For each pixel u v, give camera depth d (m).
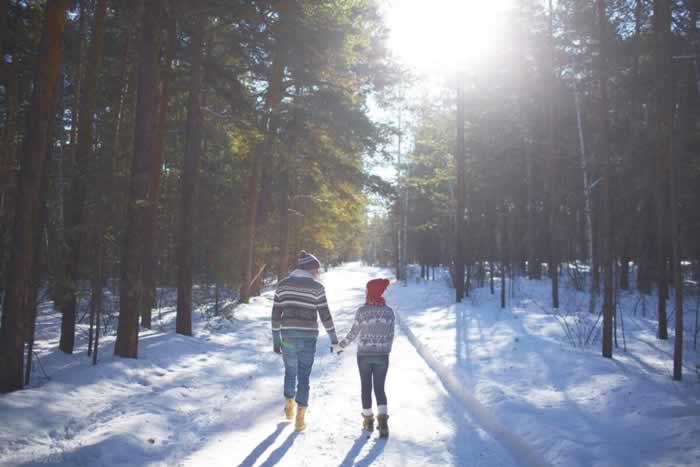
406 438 4.66
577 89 16.64
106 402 5.23
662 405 4.79
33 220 5.38
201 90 11.13
